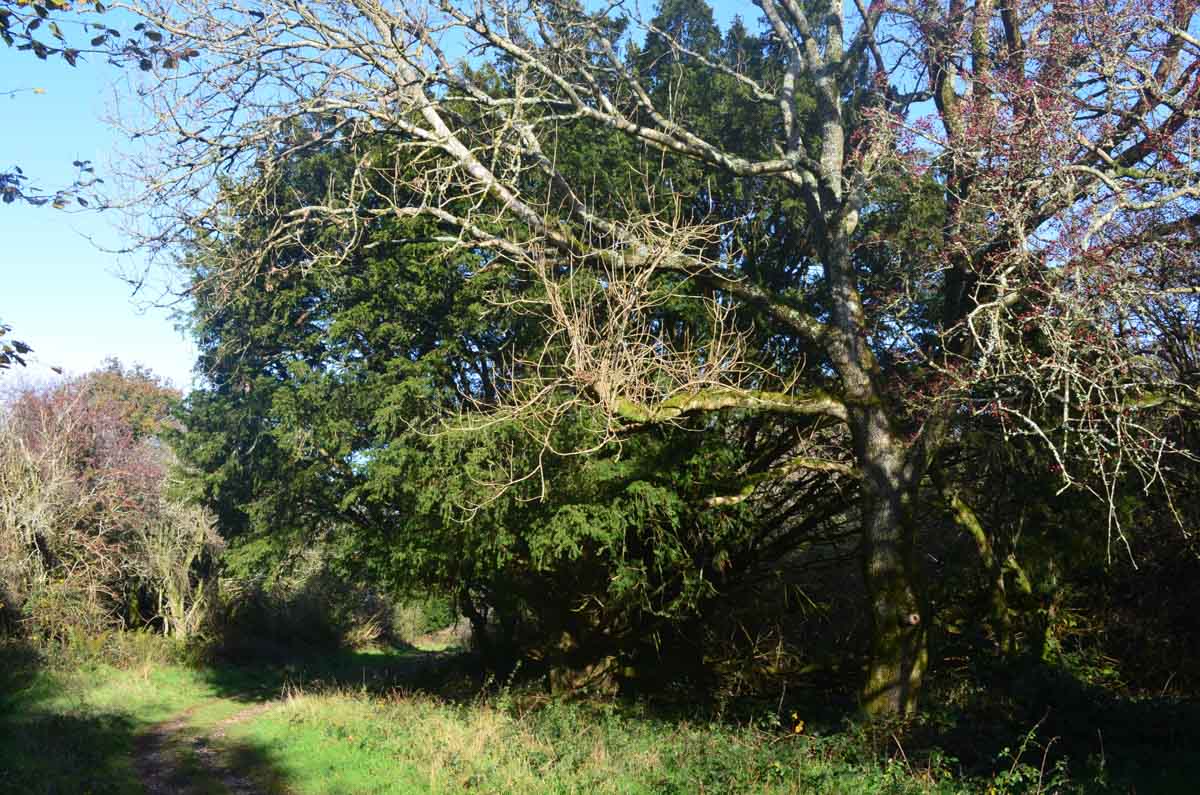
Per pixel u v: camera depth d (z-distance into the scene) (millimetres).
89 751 12641
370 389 15906
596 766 9977
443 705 17234
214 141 12789
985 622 16875
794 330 13633
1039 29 12383
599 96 13617
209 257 14219
